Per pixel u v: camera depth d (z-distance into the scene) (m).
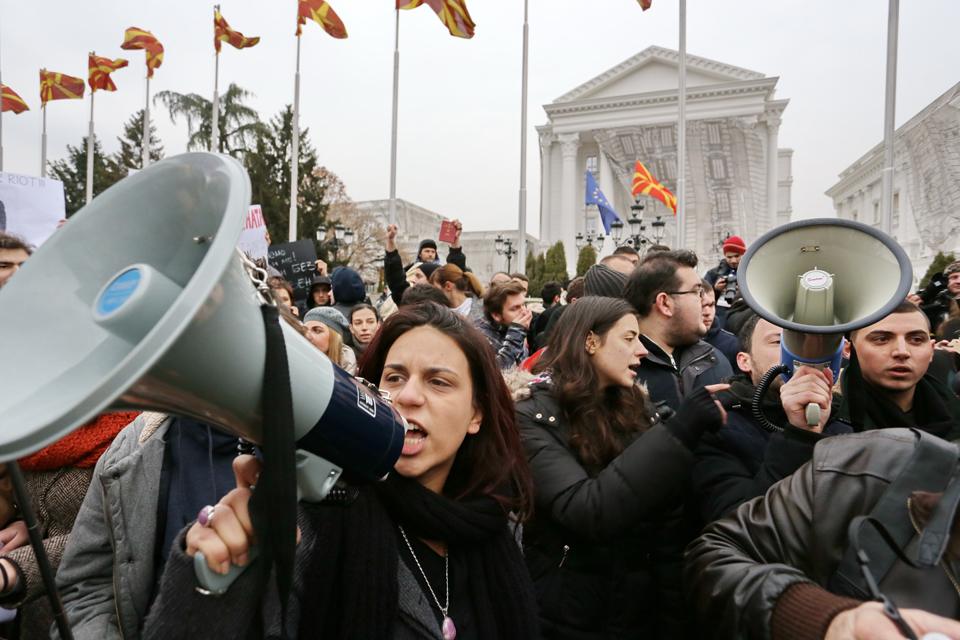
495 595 1.37
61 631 0.97
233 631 0.87
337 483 1.09
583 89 47.97
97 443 1.98
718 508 1.90
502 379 1.54
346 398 0.92
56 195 4.35
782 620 1.15
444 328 1.41
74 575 1.67
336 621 1.16
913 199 14.74
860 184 46.28
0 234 2.54
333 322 3.67
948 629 0.94
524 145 14.05
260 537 0.80
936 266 13.90
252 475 0.93
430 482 1.44
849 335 1.91
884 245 1.63
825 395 1.62
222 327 0.73
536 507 1.96
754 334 2.16
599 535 1.75
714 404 1.74
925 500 1.15
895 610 0.95
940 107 13.64
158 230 0.83
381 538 1.22
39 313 0.76
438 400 1.34
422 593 1.27
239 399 0.79
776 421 2.09
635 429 2.12
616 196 48.78
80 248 0.81
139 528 1.65
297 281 7.48
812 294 1.63
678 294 2.85
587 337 2.12
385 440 0.97
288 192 32.16
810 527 1.32
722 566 1.37
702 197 47.00
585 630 1.91
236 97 30.48
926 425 2.17
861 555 1.05
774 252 1.78
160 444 1.74
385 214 53.44
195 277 0.63
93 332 0.74
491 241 52.16
